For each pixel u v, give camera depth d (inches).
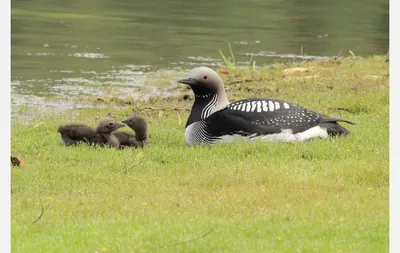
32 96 751.7
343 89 759.7
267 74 858.8
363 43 1089.4
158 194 464.4
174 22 1214.3
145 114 688.4
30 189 477.4
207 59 952.3
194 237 388.8
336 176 494.0
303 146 544.1
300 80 811.4
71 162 534.6
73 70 874.1
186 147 566.6
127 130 626.5
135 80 835.4
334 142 554.9
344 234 390.6
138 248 377.1
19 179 493.0
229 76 852.0
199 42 1061.1
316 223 406.3
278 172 497.7
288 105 563.8
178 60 942.4
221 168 509.7
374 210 427.8
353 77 825.5
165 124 642.2
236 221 411.2
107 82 820.6
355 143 559.8
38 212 435.2
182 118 666.8
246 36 1120.8
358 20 1293.1
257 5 1440.7
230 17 1285.7
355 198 451.2
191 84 572.1
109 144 571.8
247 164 514.3
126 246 379.2
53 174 503.2
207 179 488.1
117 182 490.9
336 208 430.9
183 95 758.5
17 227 409.1
